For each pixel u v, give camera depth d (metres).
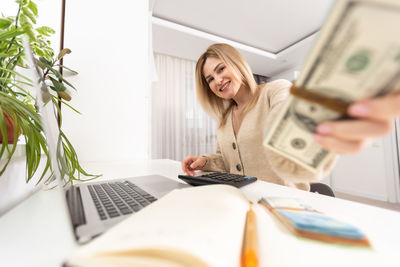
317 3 1.87
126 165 0.77
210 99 1.06
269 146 0.21
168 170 0.64
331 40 0.13
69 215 0.19
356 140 0.16
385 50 0.12
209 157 0.70
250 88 0.90
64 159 0.36
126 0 1.10
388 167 2.11
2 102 0.27
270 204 0.23
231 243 0.12
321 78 0.15
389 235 0.18
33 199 0.32
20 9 0.43
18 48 0.43
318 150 0.18
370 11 0.11
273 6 1.90
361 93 0.14
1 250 0.16
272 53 2.79
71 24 0.96
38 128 0.34
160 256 0.10
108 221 0.18
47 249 0.16
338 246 0.15
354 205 0.26
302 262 0.13
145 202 0.24
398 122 2.04
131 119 1.07
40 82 0.25
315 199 0.29
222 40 2.37
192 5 1.86
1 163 0.27
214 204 0.17
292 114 0.18
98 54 1.01
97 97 1.00
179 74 2.77
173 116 2.67
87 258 0.10
